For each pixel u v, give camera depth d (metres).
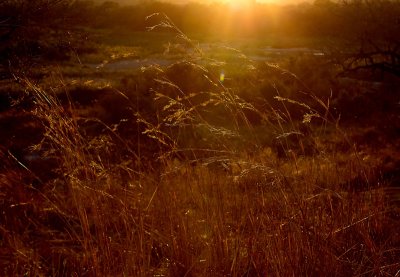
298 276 2.97
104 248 3.15
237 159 3.37
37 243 3.53
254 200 3.41
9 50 11.90
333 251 3.25
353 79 29.03
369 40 24.17
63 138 3.25
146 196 3.46
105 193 3.26
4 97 15.24
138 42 45.47
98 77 25.98
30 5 13.30
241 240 3.21
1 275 3.00
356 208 3.70
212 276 3.09
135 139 8.12
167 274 3.19
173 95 19.25
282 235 3.17
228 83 20.91
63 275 3.17
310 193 3.44
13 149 8.19
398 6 23.86
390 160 11.83
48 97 3.38
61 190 4.34
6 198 4.00
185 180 3.56
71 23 14.02
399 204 4.80
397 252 3.59
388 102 22.38
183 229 3.24
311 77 25.03
